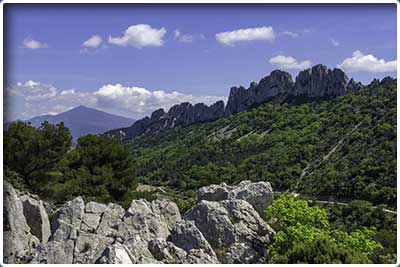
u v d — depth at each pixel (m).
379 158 66.81
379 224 51.59
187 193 76.44
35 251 17.50
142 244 16.19
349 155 75.81
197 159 106.62
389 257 18.52
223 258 17.88
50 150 31.59
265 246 18.58
